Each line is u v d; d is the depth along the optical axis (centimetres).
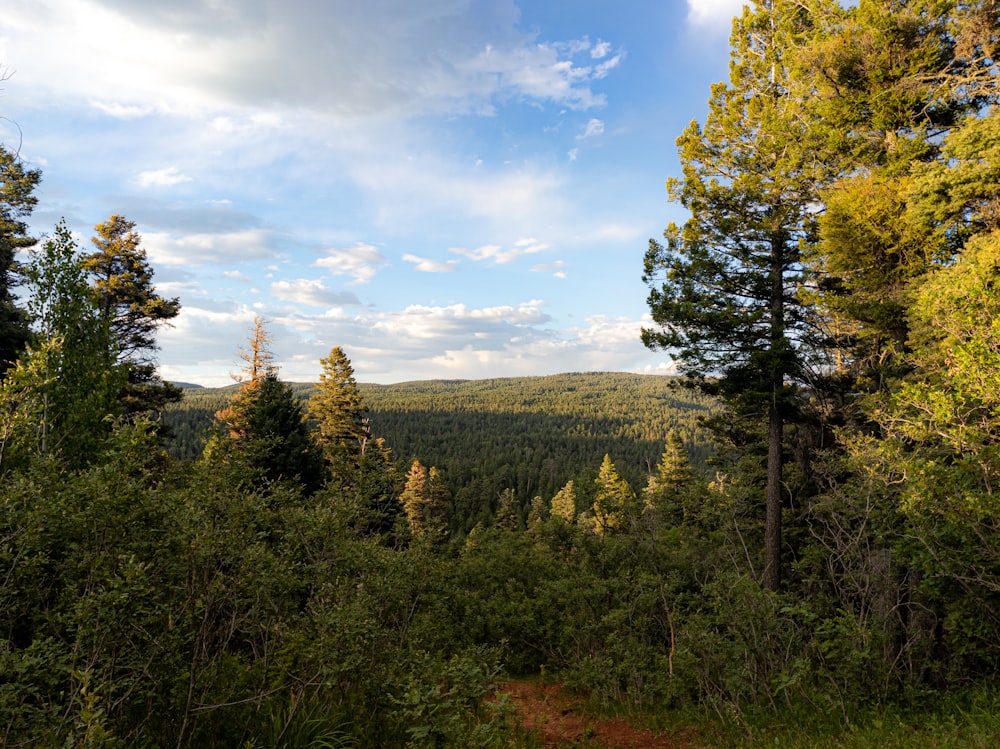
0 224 2006
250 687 575
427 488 5484
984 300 827
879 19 1370
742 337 1672
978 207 1209
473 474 11538
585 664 1137
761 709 822
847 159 1541
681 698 959
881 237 1312
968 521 698
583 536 1462
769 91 1855
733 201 1762
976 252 1026
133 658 452
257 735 521
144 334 2395
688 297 1758
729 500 1405
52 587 492
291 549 612
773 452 1606
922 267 1259
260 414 2411
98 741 339
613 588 1240
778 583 1476
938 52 1361
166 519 494
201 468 540
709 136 1908
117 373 1155
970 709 701
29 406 652
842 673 786
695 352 1720
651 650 1100
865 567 919
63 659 387
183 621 489
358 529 796
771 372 1542
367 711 632
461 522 7425
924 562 738
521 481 11738
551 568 1709
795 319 1695
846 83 1512
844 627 787
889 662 835
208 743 501
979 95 1349
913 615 930
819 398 1672
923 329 1112
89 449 977
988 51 1302
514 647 1508
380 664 652
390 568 704
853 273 1425
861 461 1000
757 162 1812
